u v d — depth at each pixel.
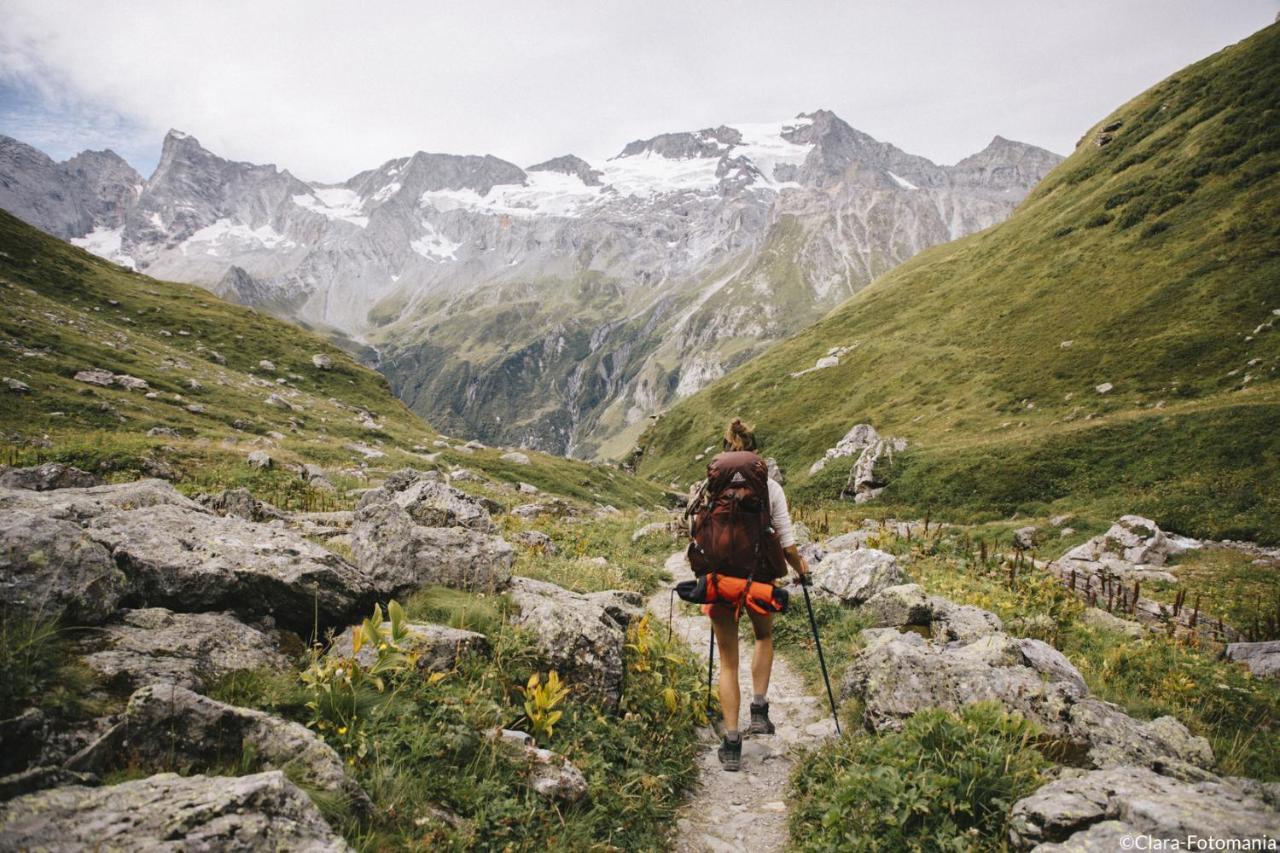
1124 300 91.88
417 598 7.54
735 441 7.17
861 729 7.41
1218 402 63.16
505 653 6.61
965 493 66.06
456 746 4.96
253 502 12.63
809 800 6.00
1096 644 11.48
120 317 78.31
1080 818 4.39
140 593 5.63
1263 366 66.31
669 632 10.26
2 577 4.50
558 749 5.81
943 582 13.70
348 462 42.97
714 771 7.06
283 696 4.94
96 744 3.70
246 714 4.23
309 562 6.56
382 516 8.21
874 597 11.74
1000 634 9.31
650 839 5.41
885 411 101.44
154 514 6.86
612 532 25.52
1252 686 10.09
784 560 7.02
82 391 43.94
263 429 50.72
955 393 95.81
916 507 67.00
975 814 4.93
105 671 4.36
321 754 4.15
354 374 89.75
